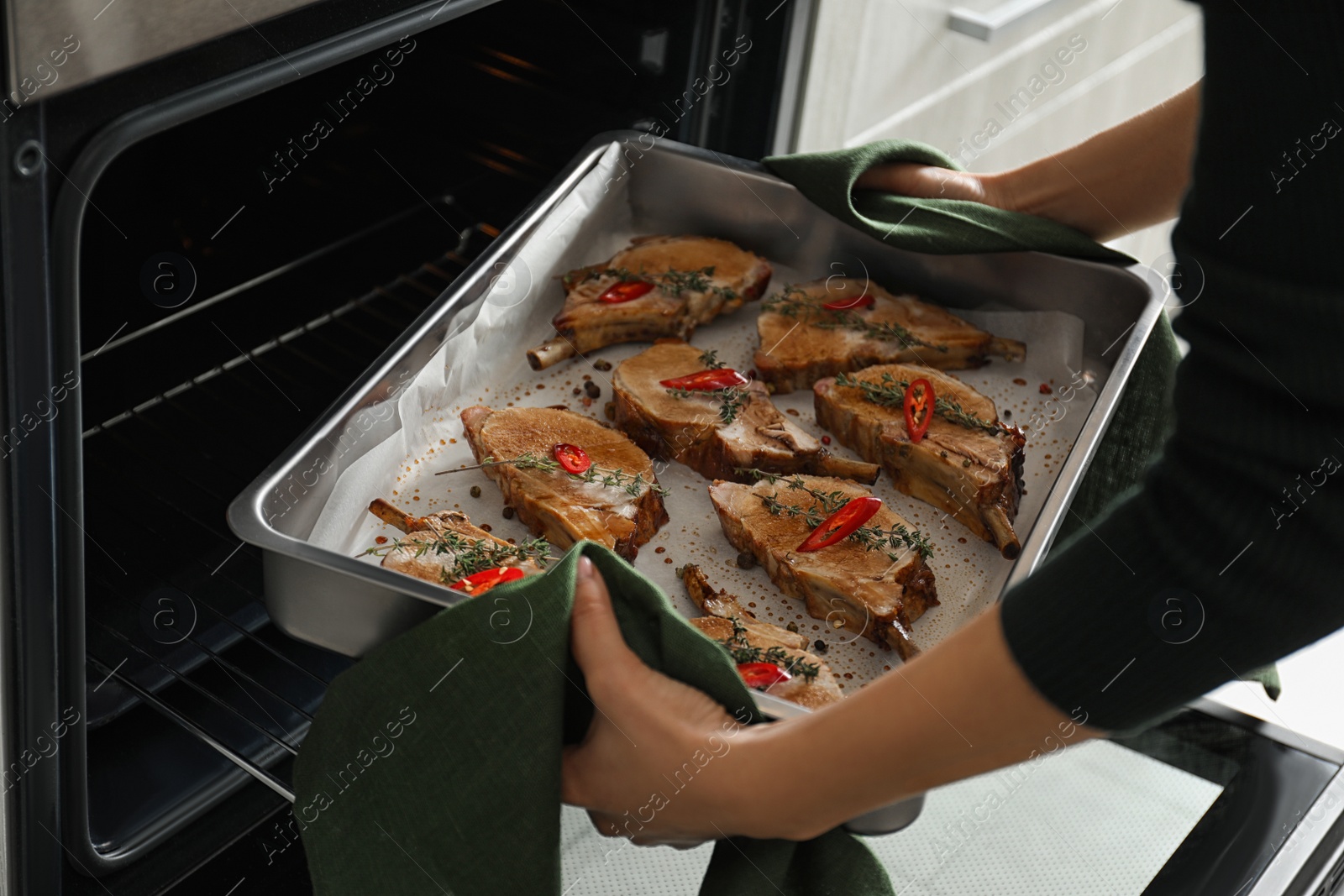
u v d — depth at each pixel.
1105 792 1.10
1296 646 0.60
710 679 0.84
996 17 1.97
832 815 0.75
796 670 1.03
